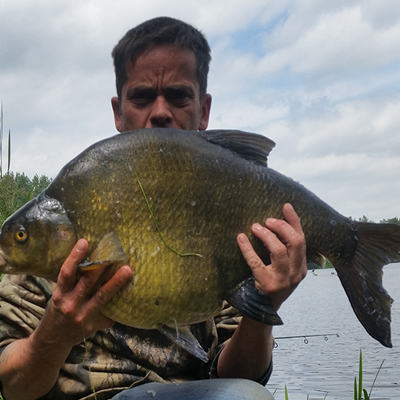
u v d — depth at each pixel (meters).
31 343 0.66
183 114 0.88
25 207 0.65
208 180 0.65
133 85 0.87
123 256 0.61
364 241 0.76
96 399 0.71
